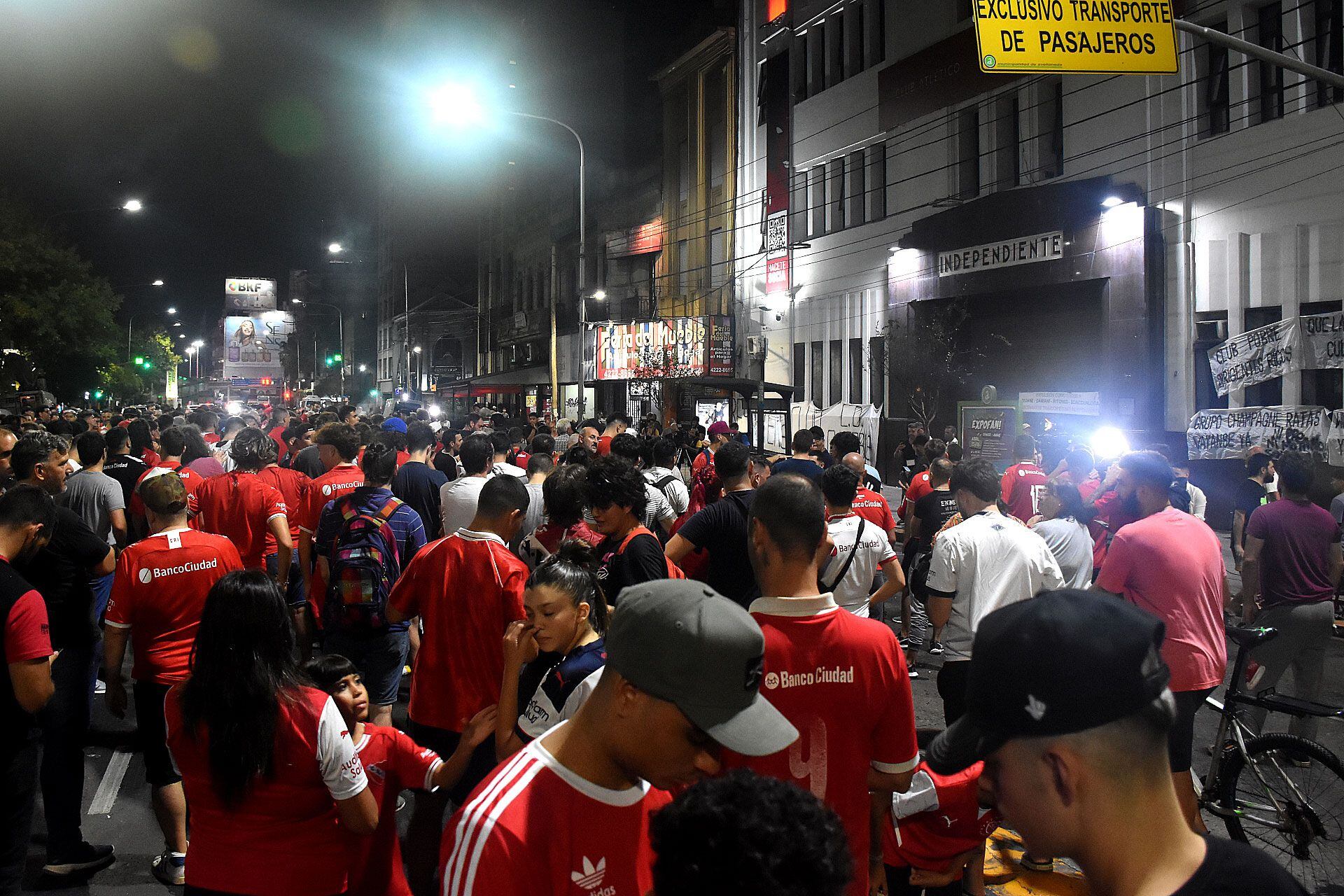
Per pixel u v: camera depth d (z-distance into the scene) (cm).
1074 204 1959
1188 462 1694
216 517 709
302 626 726
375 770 339
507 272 6625
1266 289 1636
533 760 192
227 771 294
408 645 612
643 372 3428
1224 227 1712
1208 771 570
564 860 183
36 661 420
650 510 830
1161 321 1831
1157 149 1834
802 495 297
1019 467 948
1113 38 1135
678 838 131
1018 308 2211
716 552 563
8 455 826
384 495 596
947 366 2314
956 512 895
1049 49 1120
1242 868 139
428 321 8438
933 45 2466
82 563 515
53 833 497
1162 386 1831
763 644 182
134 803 601
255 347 13225
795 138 3116
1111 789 135
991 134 2294
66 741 501
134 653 489
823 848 129
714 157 3681
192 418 1509
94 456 765
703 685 174
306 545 724
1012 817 143
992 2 1101
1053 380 2111
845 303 2858
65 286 3591
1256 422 1595
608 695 185
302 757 298
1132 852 137
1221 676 479
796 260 3100
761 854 125
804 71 3114
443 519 725
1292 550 617
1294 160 1590
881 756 306
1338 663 882
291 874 301
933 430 2438
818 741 291
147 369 6397
